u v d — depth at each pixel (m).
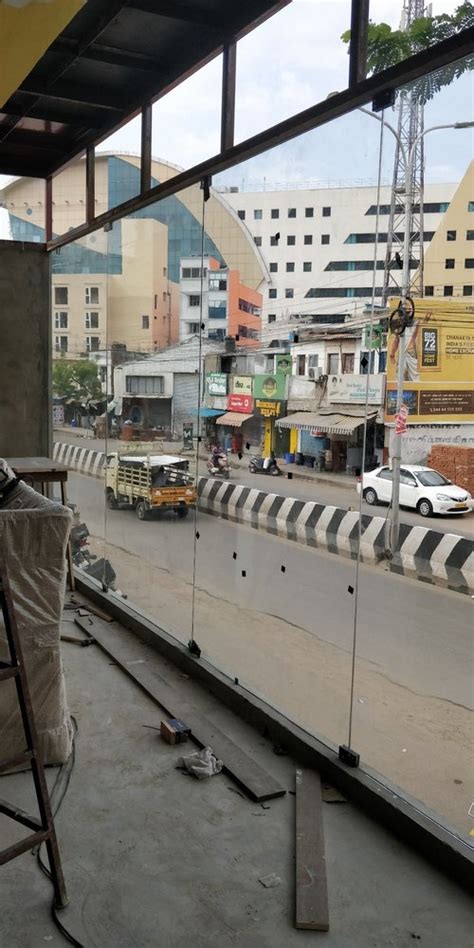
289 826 2.36
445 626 2.45
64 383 5.54
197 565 3.79
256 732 3.02
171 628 3.98
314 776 2.65
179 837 2.28
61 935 1.85
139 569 4.45
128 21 3.24
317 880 2.05
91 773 2.66
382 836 2.30
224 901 1.99
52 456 5.86
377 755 2.70
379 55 2.37
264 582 3.26
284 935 1.87
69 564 4.95
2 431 5.70
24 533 2.56
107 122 4.43
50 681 2.66
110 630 4.19
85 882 2.05
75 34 3.40
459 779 2.58
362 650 2.77
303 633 3.04
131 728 3.02
